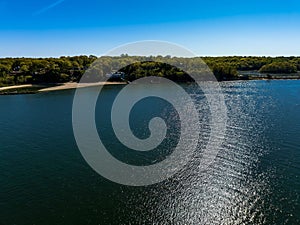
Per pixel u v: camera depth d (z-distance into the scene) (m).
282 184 41.72
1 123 79.19
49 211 35.91
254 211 35.53
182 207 36.72
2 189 41.47
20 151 56.62
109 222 33.75
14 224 33.41
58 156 53.84
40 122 79.50
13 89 145.38
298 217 34.06
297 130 66.88
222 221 33.88
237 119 79.19
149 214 35.34
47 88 148.50
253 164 48.66
